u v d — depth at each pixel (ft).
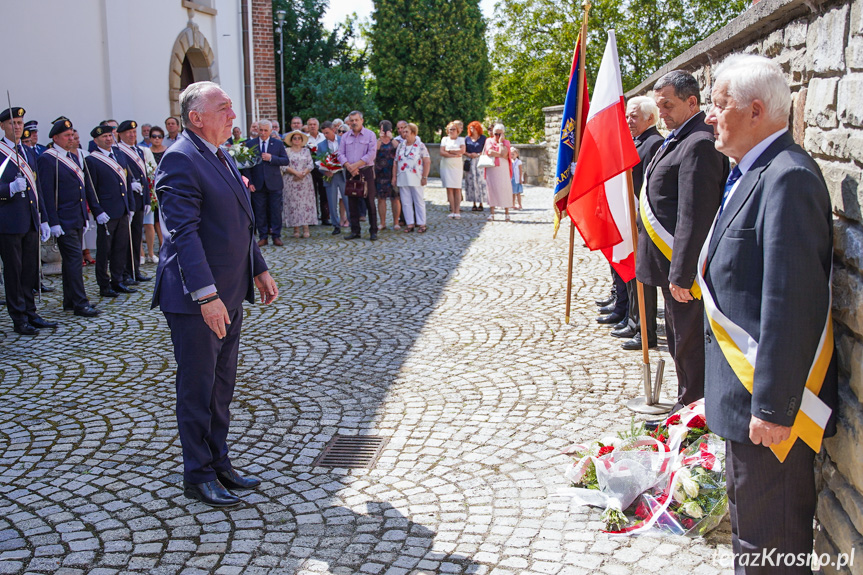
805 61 10.34
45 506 11.68
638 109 17.44
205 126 11.50
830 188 8.63
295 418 15.17
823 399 7.82
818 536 9.09
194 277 10.89
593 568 9.77
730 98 7.91
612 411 15.05
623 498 11.03
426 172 40.40
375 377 17.52
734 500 8.40
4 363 19.06
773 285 7.38
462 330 21.27
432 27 102.37
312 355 19.29
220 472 12.20
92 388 17.13
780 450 7.70
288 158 37.78
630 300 19.17
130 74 38.09
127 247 27.50
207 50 45.60
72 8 34.76
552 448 13.44
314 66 93.76
